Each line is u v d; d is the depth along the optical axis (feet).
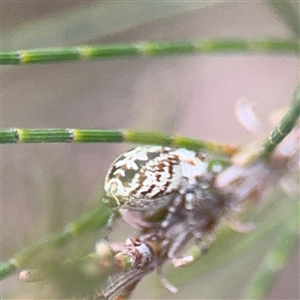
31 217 0.22
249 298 0.28
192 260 0.22
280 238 0.29
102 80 0.59
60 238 0.21
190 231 0.22
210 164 0.24
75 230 0.21
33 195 0.24
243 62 0.60
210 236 0.23
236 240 0.31
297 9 0.33
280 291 0.56
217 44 0.29
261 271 0.29
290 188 0.28
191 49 0.28
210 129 0.58
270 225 0.31
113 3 0.42
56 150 0.49
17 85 0.58
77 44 0.56
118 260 0.18
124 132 0.21
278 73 0.60
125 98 0.59
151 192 0.21
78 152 0.52
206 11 0.60
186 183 0.22
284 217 0.30
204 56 0.60
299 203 0.30
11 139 0.19
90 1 0.58
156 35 0.60
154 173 0.21
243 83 0.60
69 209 0.22
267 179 0.26
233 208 0.25
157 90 0.55
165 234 0.22
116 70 0.60
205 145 0.23
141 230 0.22
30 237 0.21
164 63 0.60
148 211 0.21
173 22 0.60
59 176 0.23
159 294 0.33
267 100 0.59
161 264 0.21
